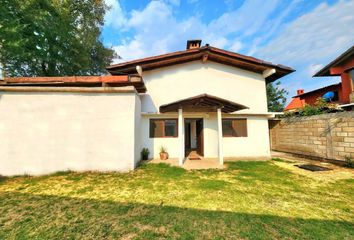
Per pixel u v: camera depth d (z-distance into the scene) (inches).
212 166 269.9
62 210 127.6
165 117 339.9
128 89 241.6
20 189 170.7
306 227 105.9
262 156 352.2
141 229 104.0
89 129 235.1
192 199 147.9
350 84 358.6
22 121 223.6
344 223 110.4
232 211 126.9
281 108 833.5
